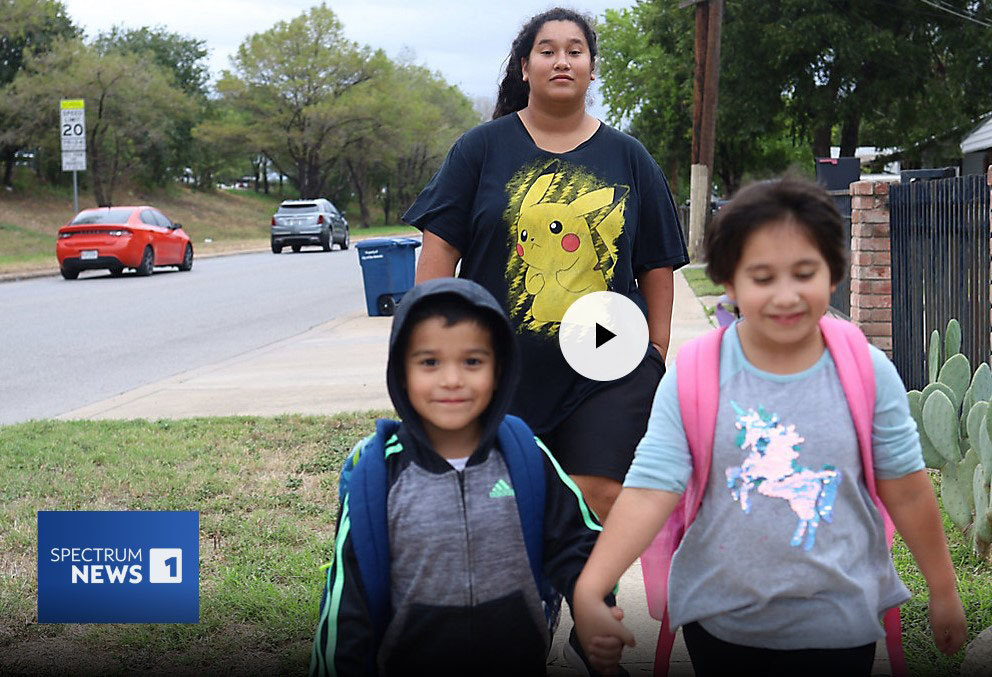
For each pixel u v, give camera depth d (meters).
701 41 22.12
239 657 3.62
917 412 4.80
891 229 8.41
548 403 3.28
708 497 2.30
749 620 2.29
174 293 18.81
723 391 2.28
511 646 2.47
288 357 10.80
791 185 2.19
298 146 70.62
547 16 3.38
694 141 22.34
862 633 2.28
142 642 3.73
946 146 30.83
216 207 66.81
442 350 2.41
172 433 7.01
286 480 5.68
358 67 71.31
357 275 22.88
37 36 54.84
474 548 2.41
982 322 6.51
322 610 2.51
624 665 3.45
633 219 3.36
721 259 2.24
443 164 3.47
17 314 15.64
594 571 2.30
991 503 4.07
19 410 8.55
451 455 2.52
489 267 3.37
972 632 3.55
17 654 3.67
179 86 77.00
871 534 2.29
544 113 3.37
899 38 30.52
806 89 31.22
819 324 2.31
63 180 57.59
